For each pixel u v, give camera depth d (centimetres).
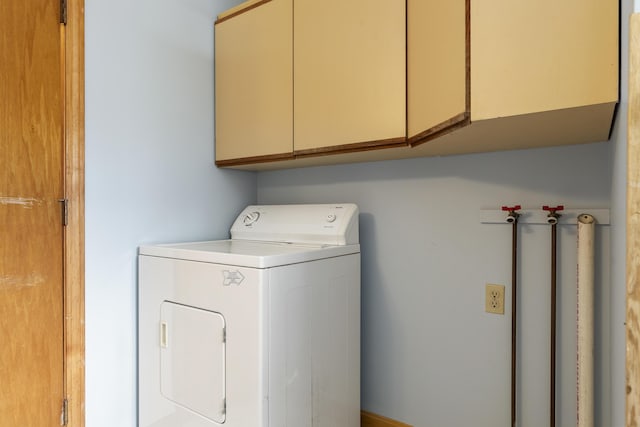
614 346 95
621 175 76
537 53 93
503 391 152
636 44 54
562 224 140
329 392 155
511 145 140
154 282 162
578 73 89
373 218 185
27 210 139
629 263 54
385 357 181
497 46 98
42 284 142
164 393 156
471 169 159
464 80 104
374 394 184
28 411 139
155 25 176
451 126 113
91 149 155
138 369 169
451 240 164
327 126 159
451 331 164
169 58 181
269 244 176
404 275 176
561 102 91
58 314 147
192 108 191
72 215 149
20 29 138
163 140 180
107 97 160
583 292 129
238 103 190
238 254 135
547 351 143
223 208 208
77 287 151
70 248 149
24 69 138
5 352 135
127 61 166
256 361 127
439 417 166
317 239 172
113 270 162
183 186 188
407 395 175
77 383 150
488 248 155
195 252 147
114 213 163
